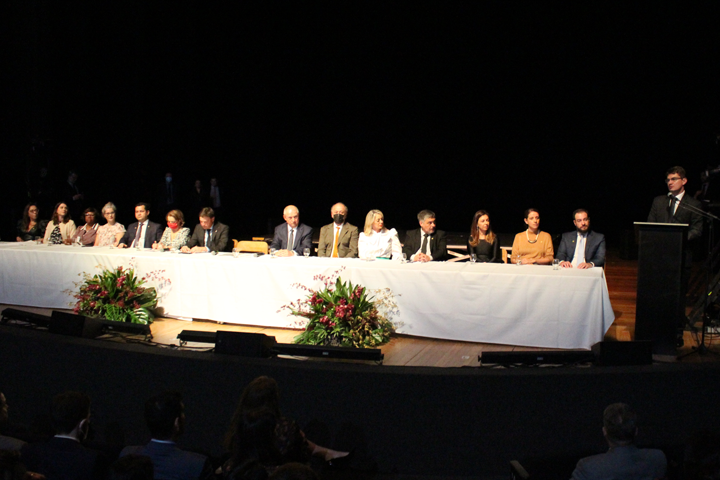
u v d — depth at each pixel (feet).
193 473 6.85
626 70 31.91
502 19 33.81
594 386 9.89
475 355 12.37
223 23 37.04
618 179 34.68
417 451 10.13
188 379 10.95
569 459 9.78
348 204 40.81
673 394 9.94
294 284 14.10
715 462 6.01
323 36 37.17
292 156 40.75
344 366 10.41
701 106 30.66
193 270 14.94
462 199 38.70
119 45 33.94
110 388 11.56
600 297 12.04
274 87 39.09
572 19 32.40
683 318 12.00
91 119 33.17
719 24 29.35
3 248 17.01
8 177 28.99
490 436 10.00
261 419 6.49
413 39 35.76
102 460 7.06
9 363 12.45
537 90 34.35
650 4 30.55
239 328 14.73
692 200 13.03
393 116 37.88
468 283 12.92
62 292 16.30
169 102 36.45
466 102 36.17
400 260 14.75
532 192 37.11
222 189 39.78
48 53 29.40
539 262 15.06
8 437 7.44
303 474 4.69
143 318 14.56
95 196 33.76
